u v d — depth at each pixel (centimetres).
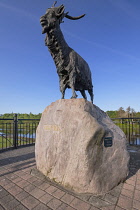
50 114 308
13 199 216
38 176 289
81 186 226
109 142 245
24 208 196
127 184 256
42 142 310
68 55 325
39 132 328
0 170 327
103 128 237
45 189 242
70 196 220
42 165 303
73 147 244
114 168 248
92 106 270
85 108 254
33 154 464
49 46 314
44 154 297
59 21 309
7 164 366
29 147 575
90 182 224
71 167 240
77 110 257
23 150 521
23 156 440
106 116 299
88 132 230
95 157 228
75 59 329
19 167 345
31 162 380
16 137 556
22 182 268
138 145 580
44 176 288
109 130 252
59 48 311
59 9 294
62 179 253
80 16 338
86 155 224
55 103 309
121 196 218
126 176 271
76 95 312
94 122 234
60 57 319
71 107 269
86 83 374
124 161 265
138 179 276
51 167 278
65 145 258
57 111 289
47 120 310
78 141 237
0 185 259
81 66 344
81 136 235
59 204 202
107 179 236
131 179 276
